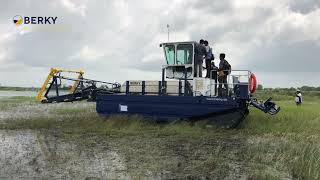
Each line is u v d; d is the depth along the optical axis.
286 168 11.20
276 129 19.28
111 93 22.23
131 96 21.14
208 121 19.86
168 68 21.58
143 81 21.28
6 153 12.86
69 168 10.88
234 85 19.70
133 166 11.26
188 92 20.44
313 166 11.02
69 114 26.59
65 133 17.67
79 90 23.50
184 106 20.05
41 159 11.98
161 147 14.45
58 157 12.32
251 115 22.14
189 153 13.32
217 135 17.66
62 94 23.22
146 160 12.10
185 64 20.97
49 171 10.50
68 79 23.06
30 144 14.70
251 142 15.72
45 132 17.97
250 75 19.73
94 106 35.50
